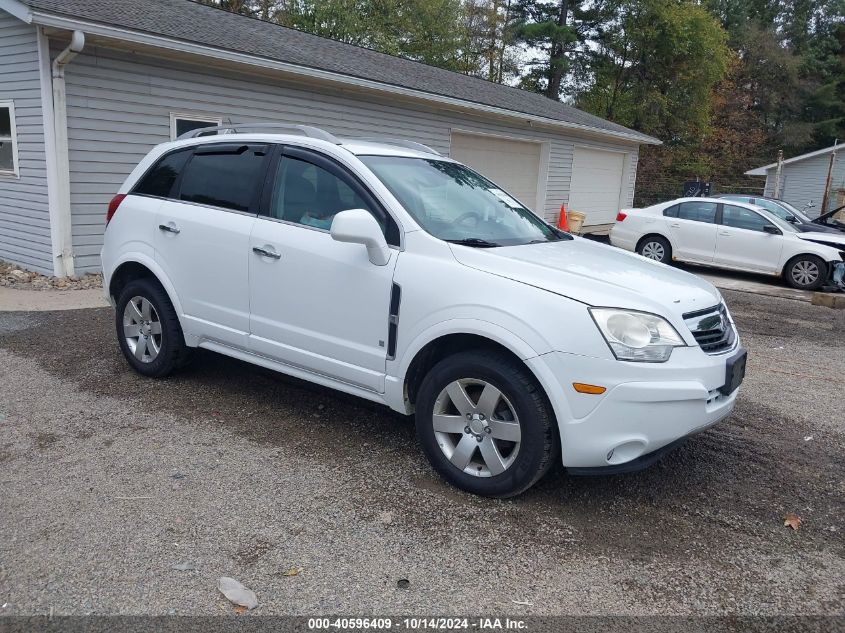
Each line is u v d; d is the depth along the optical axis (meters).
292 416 4.66
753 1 48.47
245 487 3.67
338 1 27.31
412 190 4.16
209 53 9.65
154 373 5.16
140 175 5.26
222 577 2.89
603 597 2.88
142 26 9.04
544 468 3.46
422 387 3.74
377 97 13.41
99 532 3.19
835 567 3.18
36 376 5.27
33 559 2.97
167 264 4.88
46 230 9.13
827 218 16.11
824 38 48.84
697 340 3.53
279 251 4.24
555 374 3.30
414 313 3.69
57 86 8.61
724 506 3.73
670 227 13.67
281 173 4.43
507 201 4.87
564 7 35.25
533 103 19.47
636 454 3.37
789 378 6.32
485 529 3.35
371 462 4.02
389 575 2.96
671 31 33.00
